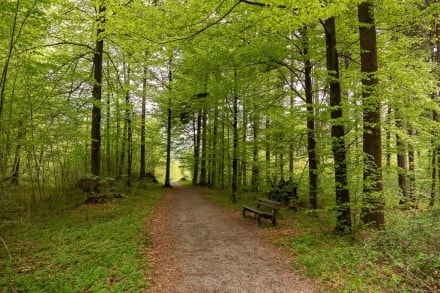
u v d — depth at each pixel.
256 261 7.36
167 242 8.86
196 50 10.49
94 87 14.09
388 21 9.48
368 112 8.41
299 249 7.84
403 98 8.57
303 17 5.55
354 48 10.23
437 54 13.44
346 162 8.59
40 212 11.95
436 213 6.75
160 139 26.16
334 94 9.02
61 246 8.35
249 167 20.33
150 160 30.83
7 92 10.24
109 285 6.00
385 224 8.41
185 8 6.75
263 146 15.31
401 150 10.61
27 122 10.56
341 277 6.08
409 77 8.02
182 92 18.03
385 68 8.40
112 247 8.13
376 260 6.58
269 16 6.16
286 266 7.01
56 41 13.84
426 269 5.88
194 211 13.85
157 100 20.88
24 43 9.73
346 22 9.98
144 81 20.42
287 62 12.53
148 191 20.30
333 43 8.96
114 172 21.50
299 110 10.50
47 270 6.82
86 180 14.67
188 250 8.20
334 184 8.78
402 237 6.63
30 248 8.26
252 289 5.89
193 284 6.12
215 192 21.34
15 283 6.23
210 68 11.42
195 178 29.77
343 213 8.77
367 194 8.16
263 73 12.27
